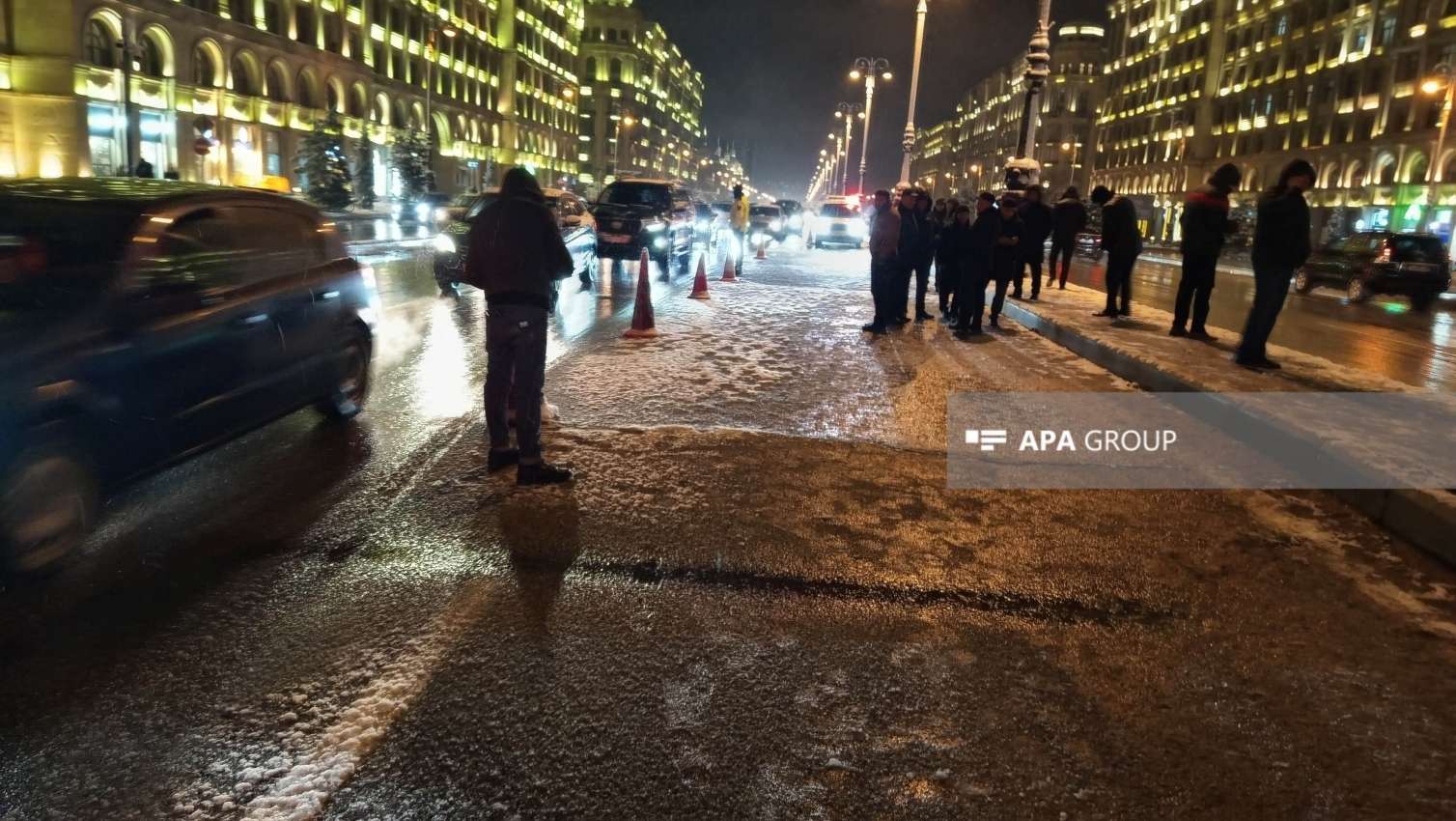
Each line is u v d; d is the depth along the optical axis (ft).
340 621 11.88
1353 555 15.02
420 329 35.88
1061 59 354.33
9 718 9.67
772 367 29.81
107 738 9.37
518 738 9.45
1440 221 159.94
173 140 142.41
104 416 13.79
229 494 16.58
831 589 13.11
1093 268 106.73
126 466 14.40
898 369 30.25
